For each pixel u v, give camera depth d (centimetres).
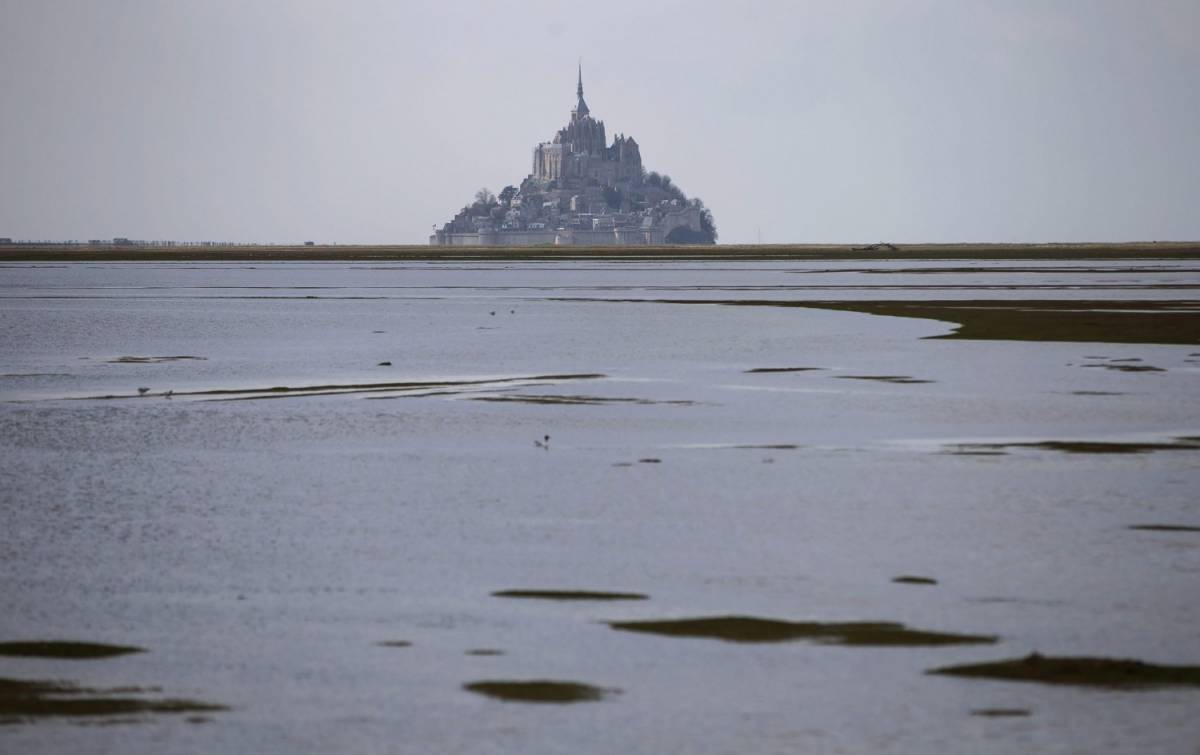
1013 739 5862
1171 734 5906
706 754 5734
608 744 5841
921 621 7500
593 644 7156
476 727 6028
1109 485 11306
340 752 5766
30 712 6203
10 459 12888
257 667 6812
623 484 11494
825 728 5997
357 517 10225
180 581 8419
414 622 7556
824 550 9112
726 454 13000
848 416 15512
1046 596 7962
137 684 6569
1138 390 17775
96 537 9594
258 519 10175
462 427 14875
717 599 7956
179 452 13300
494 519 10131
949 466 12262
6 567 8756
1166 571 8506
